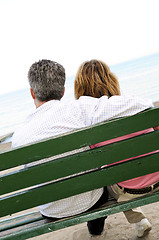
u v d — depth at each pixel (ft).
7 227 6.56
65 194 5.68
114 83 6.88
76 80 6.88
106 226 9.11
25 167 6.14
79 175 5.66
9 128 131.23
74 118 5.99
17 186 5.56
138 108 5.51
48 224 5.90
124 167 5.71
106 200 6.59
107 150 5.59
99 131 5.49
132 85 154.10
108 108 5.69
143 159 5.72
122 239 8.23
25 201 5.64
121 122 5.50
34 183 5.57
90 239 8.55
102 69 6.79
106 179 5.71
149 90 127.95
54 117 5.99
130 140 5.59
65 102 6.18
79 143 5.49
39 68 6.15
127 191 6.32
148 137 5.62
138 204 5.94
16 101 271.69
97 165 5.62
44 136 5.91
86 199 6.15
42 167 5.52
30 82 6.31
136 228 8.63
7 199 5.59
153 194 5.98
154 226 8.54
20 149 5.40
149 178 6.27
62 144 5.46
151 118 5.53
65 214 6.19
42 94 6.23
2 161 5.41
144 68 250.78
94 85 6.72
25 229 5.96
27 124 6.20
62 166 5.56
